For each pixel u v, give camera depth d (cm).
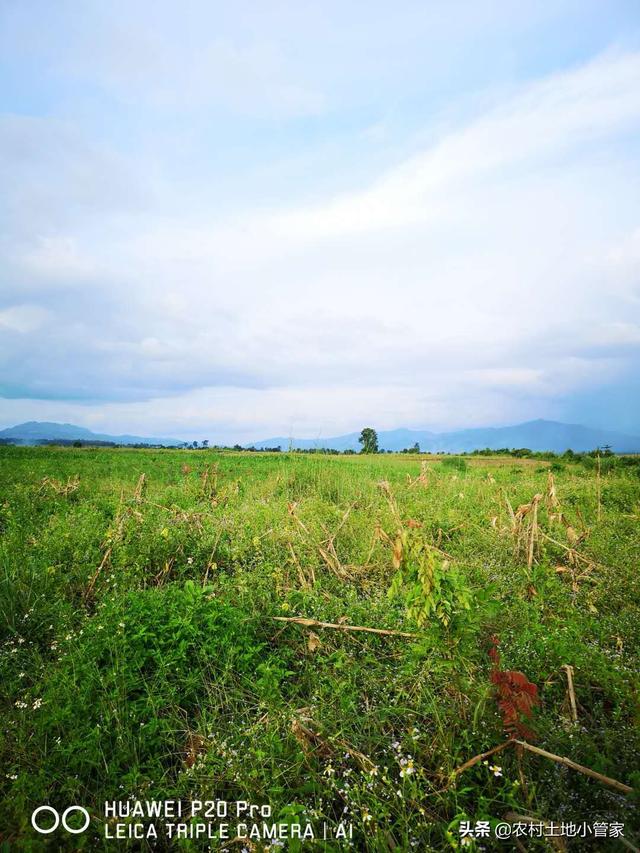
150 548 578
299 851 209
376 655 375
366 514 791
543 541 604
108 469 1725
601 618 425
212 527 666
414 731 271
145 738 287
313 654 378
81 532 638
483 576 518
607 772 248
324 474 1251
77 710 300
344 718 296
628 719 283
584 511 824
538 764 260
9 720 302
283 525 649
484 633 378
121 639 354
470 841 206
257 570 521
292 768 267
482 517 758
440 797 240
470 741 267
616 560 538
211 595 434
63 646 384
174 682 332
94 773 275
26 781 251
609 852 210
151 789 257
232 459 2355
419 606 280
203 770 266
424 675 322
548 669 332
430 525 700
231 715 312
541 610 423
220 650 363
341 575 528
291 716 290
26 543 623
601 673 313
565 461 2366
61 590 496
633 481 1162
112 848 225
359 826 231
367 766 260
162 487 1210
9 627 417
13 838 232
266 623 427
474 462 2580
